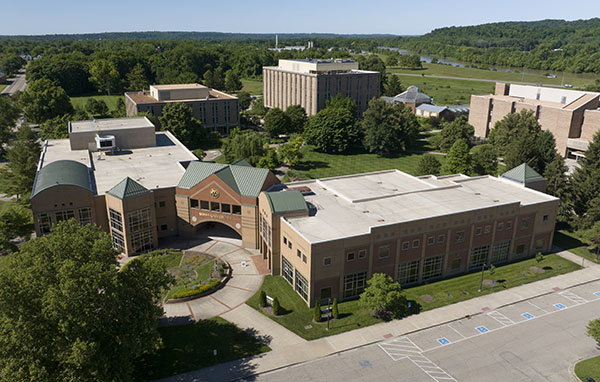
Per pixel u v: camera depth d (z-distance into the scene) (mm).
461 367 51344
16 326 39031
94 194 78938
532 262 76750
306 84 177125
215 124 169000
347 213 71562
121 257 76125
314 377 49656
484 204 75438
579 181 91750
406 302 62281
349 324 59094
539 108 144000
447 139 147500
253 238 78750
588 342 55812
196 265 73500
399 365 51625
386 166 133375
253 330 57688
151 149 110125
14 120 166875
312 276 61438
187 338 55938
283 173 126375
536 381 49219
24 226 76438
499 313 61844
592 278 71312
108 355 43281
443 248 70188
